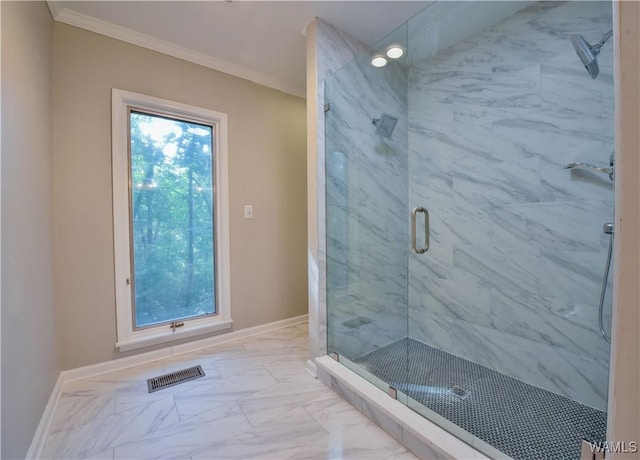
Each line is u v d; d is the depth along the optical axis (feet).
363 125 7.16
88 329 6.25
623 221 1.31
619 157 1.32
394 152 7.82
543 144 5.80
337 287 6.75
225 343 8.06
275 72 8.55
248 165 8.55
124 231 6.67
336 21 6.44
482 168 6.73
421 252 7.66
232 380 6.14
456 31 6.65
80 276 6.16
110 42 6.46
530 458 3.91
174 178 7.54
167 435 4.55
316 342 6.42
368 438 4.49
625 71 1.29
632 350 1.28
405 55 7.45
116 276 6.55
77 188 6.11
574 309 5.43
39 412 4.42
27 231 4.20
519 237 6.16
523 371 6.03
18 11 4.09
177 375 6.34
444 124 7.39
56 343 5.60
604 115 5.07
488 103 6.59
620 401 1.32
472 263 6.93
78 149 6.12
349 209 6.97
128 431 4.63
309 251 6.64
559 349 5.58
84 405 5.27
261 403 5.37
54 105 5.84
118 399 5.46
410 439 4.24
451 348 7.29
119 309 6.58
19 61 4.08
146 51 6.90
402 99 7.88
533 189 5.95
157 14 6.12
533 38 5.89
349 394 5.37
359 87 7.02
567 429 4.48
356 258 7.10
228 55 7.66
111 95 6.47
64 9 5.85
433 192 7.66
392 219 7.82
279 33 6.80
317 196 6.43
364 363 6.66
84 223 6.20
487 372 6.32
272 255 9.08
